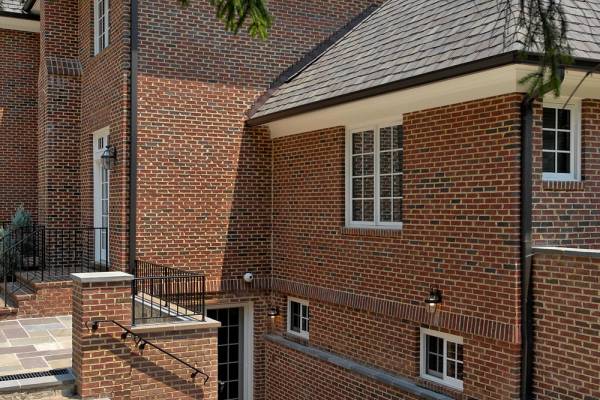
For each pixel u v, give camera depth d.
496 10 8.46
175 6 12.55
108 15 13.45
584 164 8.39
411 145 9.52
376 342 10.34
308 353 11.75
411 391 9.29
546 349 7.68
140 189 12.20
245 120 13.17
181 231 12.54
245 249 13.13
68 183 15.06
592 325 7.12
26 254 14.66
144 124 12.26
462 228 8.60
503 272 7.99
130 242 12.05
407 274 9.59
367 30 12.52
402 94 9.15
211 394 9.52
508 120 7.92
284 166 13.00
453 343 9.03
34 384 8.40
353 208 11.23
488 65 7.39
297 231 12.53
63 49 15.20
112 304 8.71
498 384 8.09
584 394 7.21
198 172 12.73
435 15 10.27
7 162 17.28
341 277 11.16
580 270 7.27
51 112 14.85
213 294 12.82
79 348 8.62
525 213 7.81
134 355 8.91
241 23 7.42
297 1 13.84
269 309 13.27
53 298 12.57
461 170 8.62
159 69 12.41
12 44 17.34
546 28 5.47
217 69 12.95
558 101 8.27
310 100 10.93
